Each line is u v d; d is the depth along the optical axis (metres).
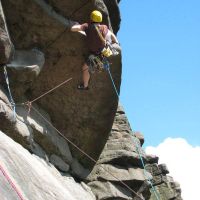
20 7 10.27
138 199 14.76
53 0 10.48
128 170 15.11
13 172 7.41
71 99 12.00
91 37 10.34
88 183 13.97
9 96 10.36
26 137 10.24
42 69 11.22
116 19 12.08
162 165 19.62
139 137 19.48
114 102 12.74
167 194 19.03
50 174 9.56
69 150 12.55
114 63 11.79
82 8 10.68
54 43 10.93
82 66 11.31
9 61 10.32
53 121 12.10
